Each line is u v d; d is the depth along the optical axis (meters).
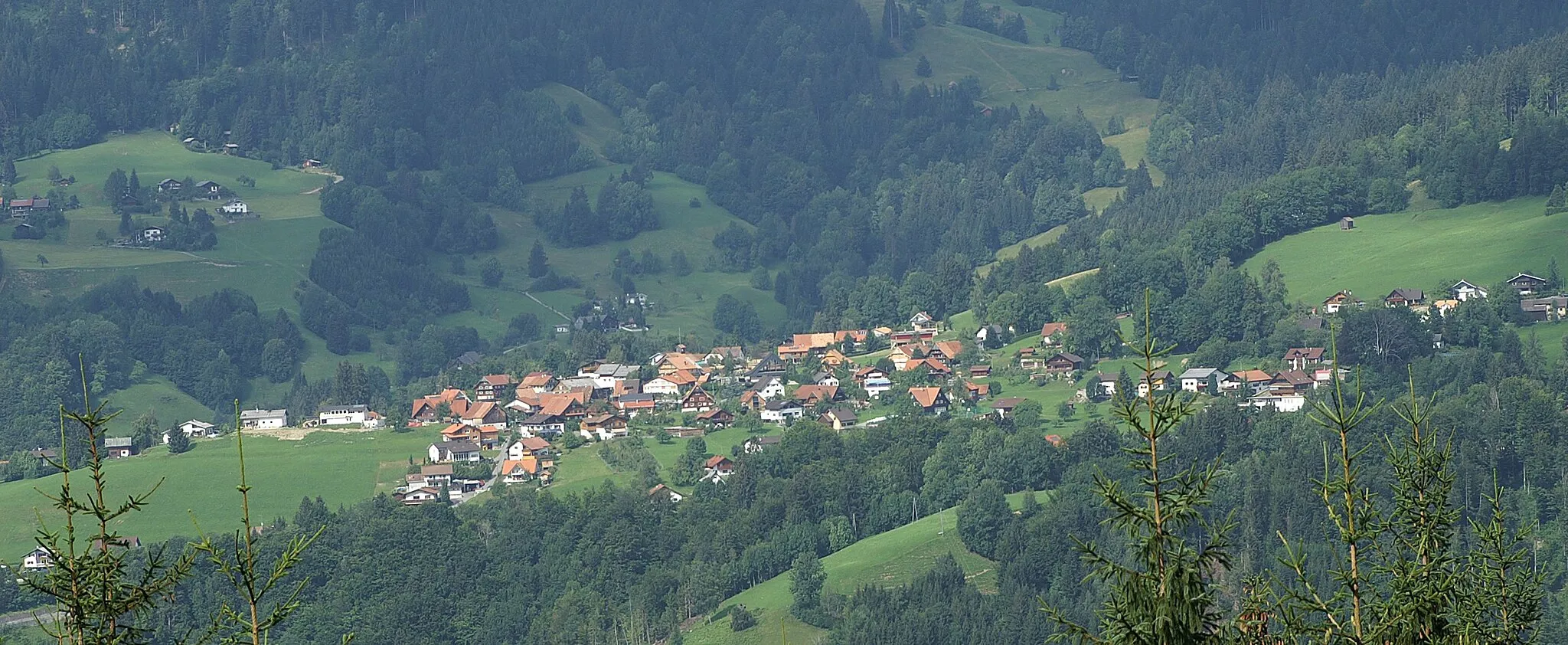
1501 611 53.00
